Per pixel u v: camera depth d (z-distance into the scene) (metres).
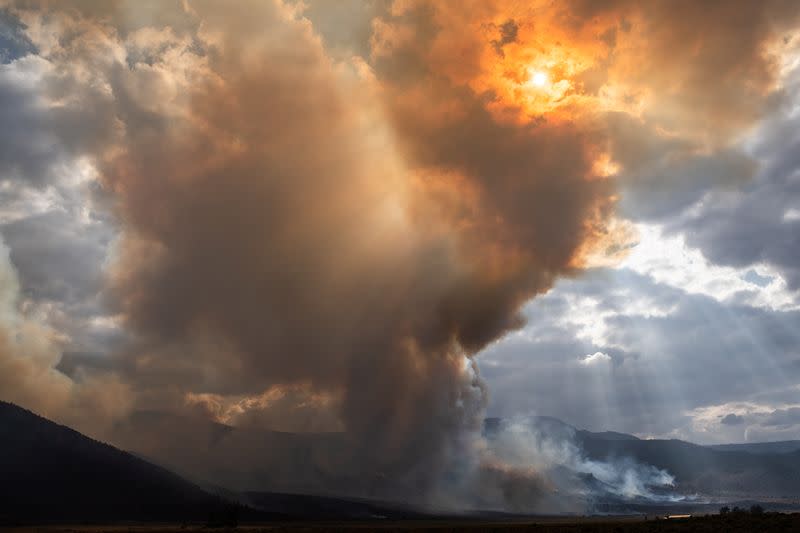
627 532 91.94
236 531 136.50
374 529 127.12
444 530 116.62
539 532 100.62
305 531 126.38
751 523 88.19
